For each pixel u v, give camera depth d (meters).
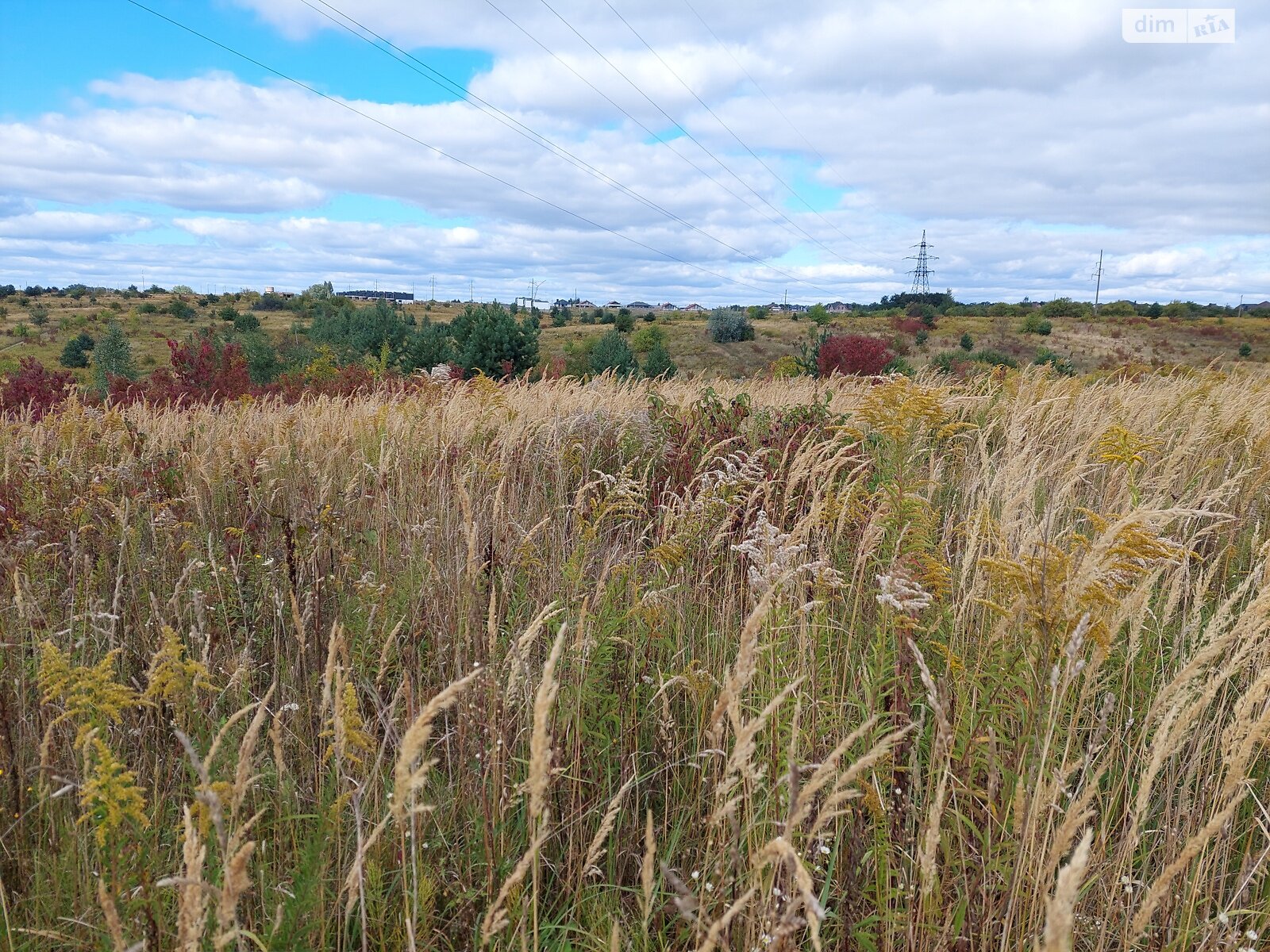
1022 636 3.13
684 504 4.88
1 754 2.84
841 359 28.95
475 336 31.66
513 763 2.97
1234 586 4.43
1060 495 4.42
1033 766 2.60
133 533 4.62
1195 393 8.93
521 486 6.44
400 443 7.15
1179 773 3.02
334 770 3.04
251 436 7.41
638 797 3.20
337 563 4.64
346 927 2.36
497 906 2.02
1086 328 72.75
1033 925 2.34
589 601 4.05
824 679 3.36
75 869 2.51
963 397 4.80
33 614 3.56
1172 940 2.53
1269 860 2.73
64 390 16.20
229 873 1.79
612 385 12.30
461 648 3.77
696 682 3.26
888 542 3.82
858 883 2.67
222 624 4.04
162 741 3.32
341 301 116.56
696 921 2.01
